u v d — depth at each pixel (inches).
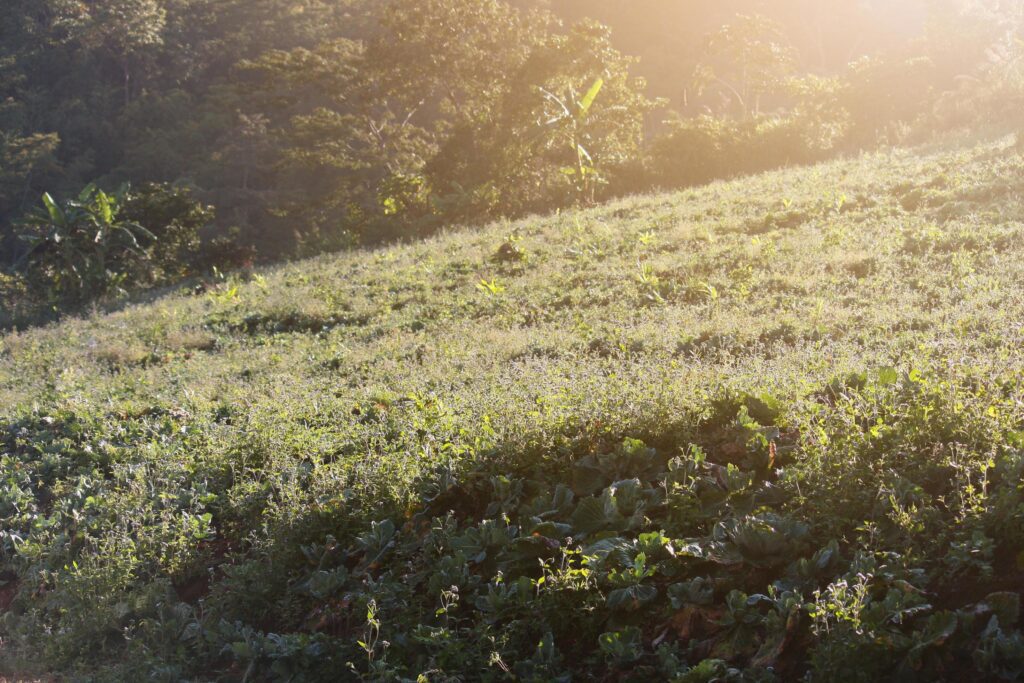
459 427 272.2
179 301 772.0
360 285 653.9
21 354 630.5
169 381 471.5
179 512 284.4
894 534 170.7
